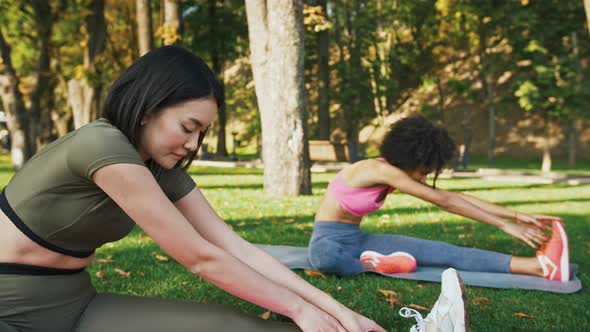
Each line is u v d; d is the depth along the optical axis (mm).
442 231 5828
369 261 3650
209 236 1751
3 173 13500
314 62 24578
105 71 16844
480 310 2934
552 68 18078
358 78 24625
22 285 1373
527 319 2793
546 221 3605
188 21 23516
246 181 12086
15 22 18219
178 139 1352
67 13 16062
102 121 1367
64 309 1450
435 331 1592
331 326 1487
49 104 19234
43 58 16312
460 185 12383
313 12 10812
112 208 1415
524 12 17938
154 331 1450
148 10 12867
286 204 7836
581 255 4555
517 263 3623
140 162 1340
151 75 1319
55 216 1360
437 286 3404
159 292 3205
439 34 25844
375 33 27062
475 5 19625
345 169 3814
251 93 36031
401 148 3422
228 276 1435
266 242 4941
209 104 1351
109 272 3664
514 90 20828
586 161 29000
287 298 1476
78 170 1312
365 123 33281
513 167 24422
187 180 1726
